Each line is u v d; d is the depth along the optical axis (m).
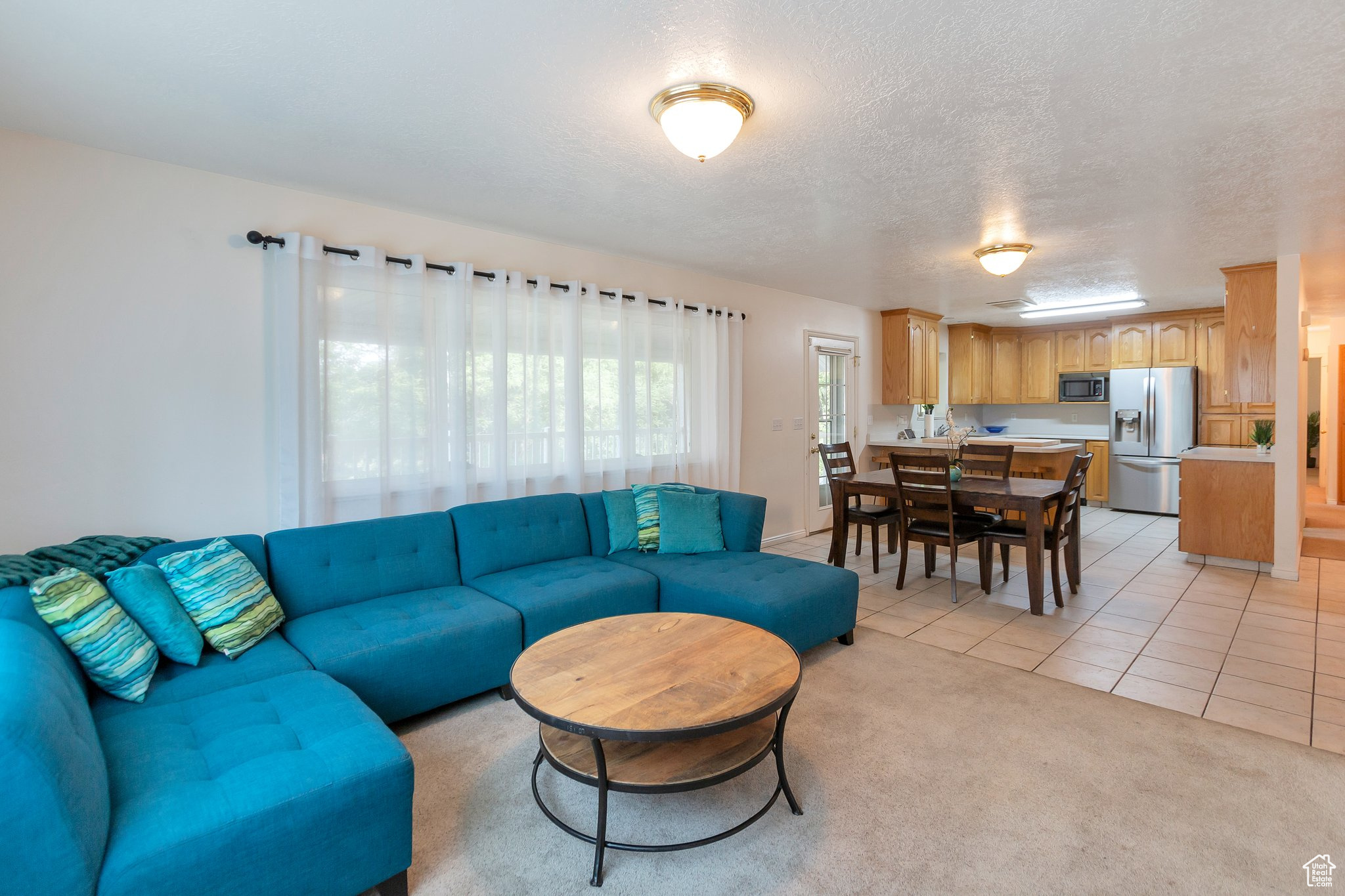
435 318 3.48
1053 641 3.34
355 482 3.19
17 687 1.28
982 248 4.15
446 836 1.87
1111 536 5.95
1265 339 4.53
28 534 2.45
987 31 1.77
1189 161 2.69
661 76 2.02
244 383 2.92
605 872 1.73
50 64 1.93
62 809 1.20
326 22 1.72
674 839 1.85
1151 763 2.20
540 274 3.97
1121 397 7.23
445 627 2.53
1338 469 7.43
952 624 3.62
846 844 1.82
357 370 3.19
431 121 2.33
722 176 2.87
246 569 2.41
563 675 1.98
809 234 3.82
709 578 3.19
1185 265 4.62
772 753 2.29
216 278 2.84
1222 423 6.69
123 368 2.63
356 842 1.55
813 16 1.70
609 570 3.27
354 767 1.56
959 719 2.52
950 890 1.64
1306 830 1.85
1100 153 2.61
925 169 2.78
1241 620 3.60
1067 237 3.88
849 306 6.52
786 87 2.08
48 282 2.47
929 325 7.27
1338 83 2.04
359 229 3.25
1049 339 8.01
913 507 4.54
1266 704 2.60
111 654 1.85
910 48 1.85
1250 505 4.58
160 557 2.36
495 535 3.27
